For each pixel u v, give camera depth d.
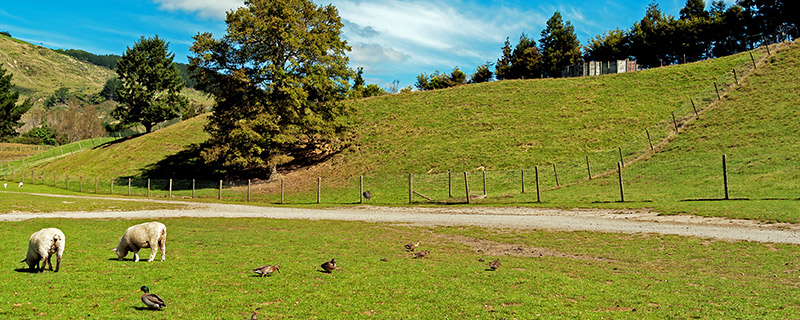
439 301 11.31
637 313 10.38
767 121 46.91
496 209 33.12
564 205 31.89
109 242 20.22
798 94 51.62
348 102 92.12
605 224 24.45
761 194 27.70
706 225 22.45
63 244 14.05
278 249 19.05
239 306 10.73
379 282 13.19
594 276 14.31
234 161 54.31
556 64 118.75
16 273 13.55
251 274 14.09
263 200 49.53
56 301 10.80
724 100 57.16
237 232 24.39
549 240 21.34
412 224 27.66
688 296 11.82
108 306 10.52
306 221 29.66
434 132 70.00
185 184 62.94
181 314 10.05
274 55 57.19
